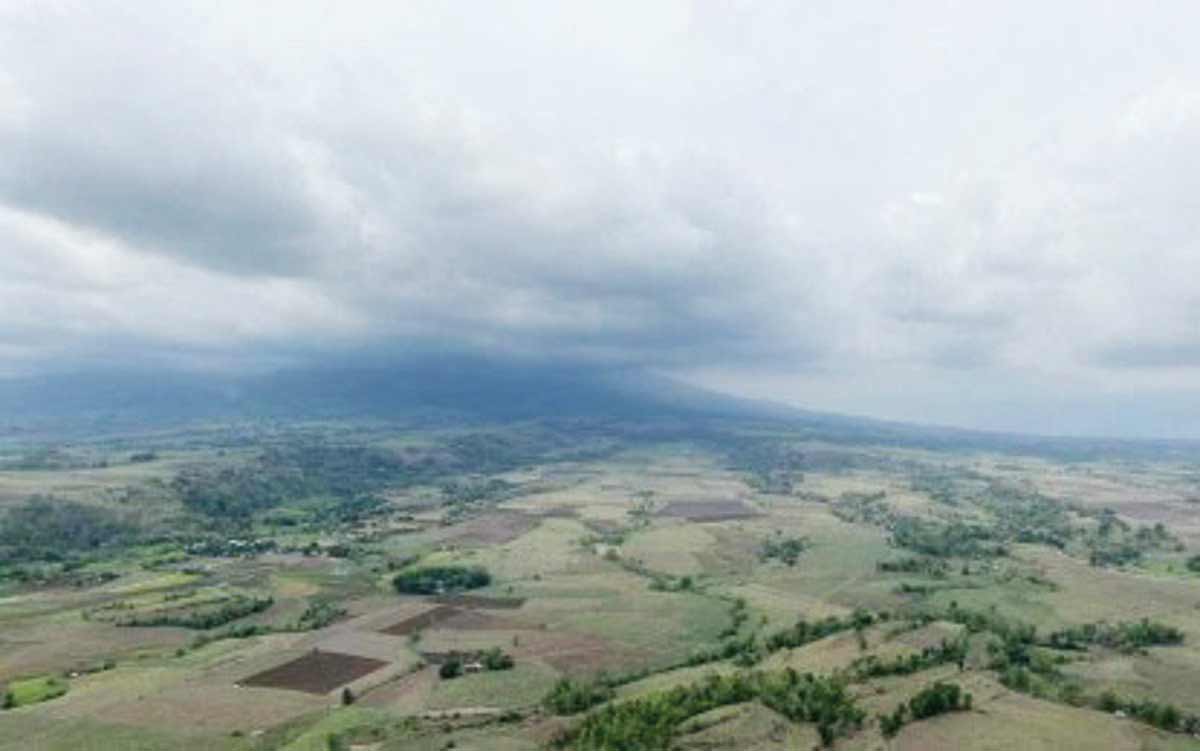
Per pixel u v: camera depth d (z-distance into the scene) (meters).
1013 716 186.50
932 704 187.62
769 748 172.38
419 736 190.25
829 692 191.88
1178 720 188.88
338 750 184.25
